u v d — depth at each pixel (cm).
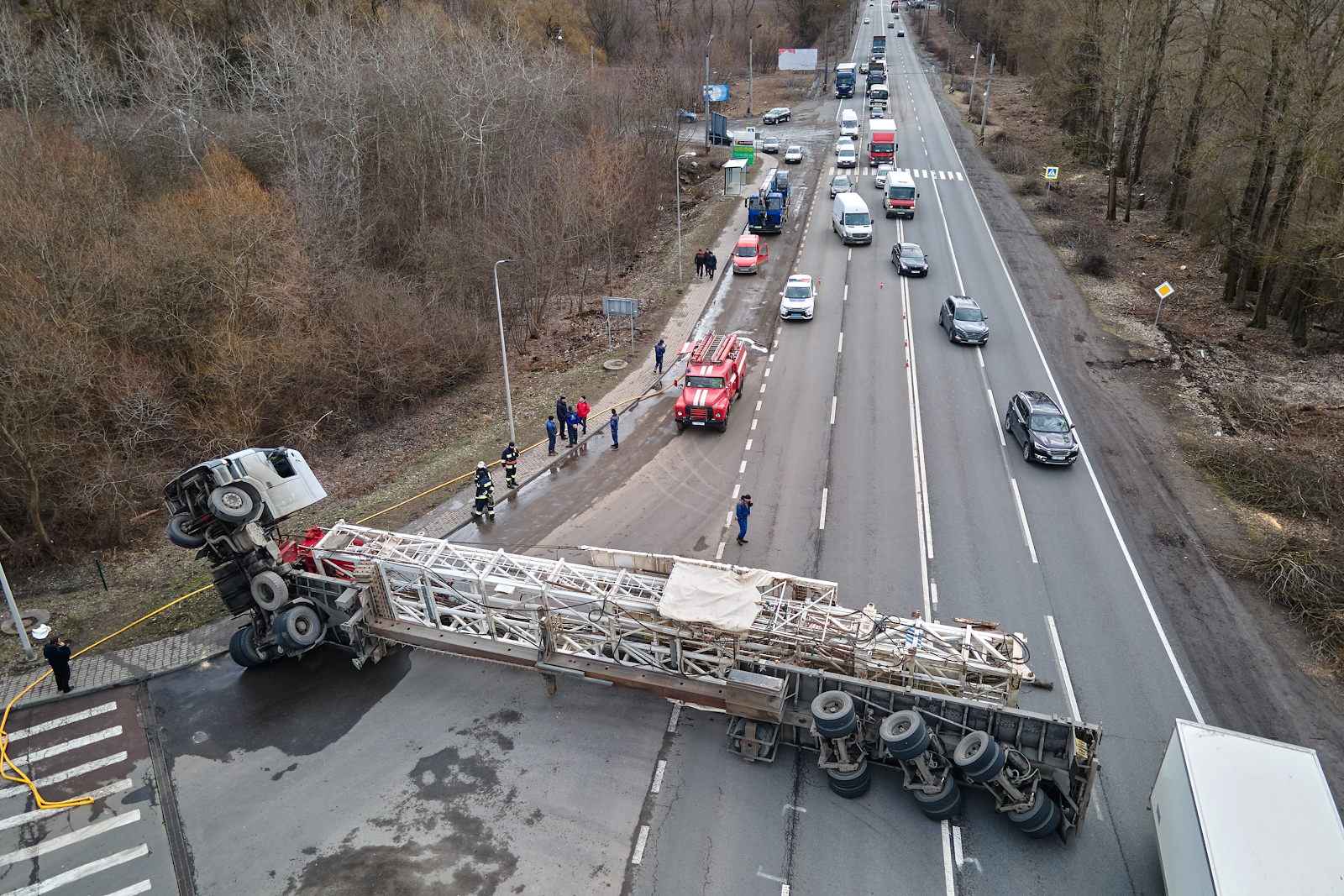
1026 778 1338
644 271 4600
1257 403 2783
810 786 1470
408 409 3250
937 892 1264
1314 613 1842
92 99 3934
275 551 1777
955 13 11888
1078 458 2580
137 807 1462
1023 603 1923
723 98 7094
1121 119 5253
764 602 1622
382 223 3988
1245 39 3378
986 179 5703
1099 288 3916
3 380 2184
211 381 2797
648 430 2909
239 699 1717
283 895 1288
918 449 2664
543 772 1510
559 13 8156
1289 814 1112
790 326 3716
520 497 2512
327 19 4553
